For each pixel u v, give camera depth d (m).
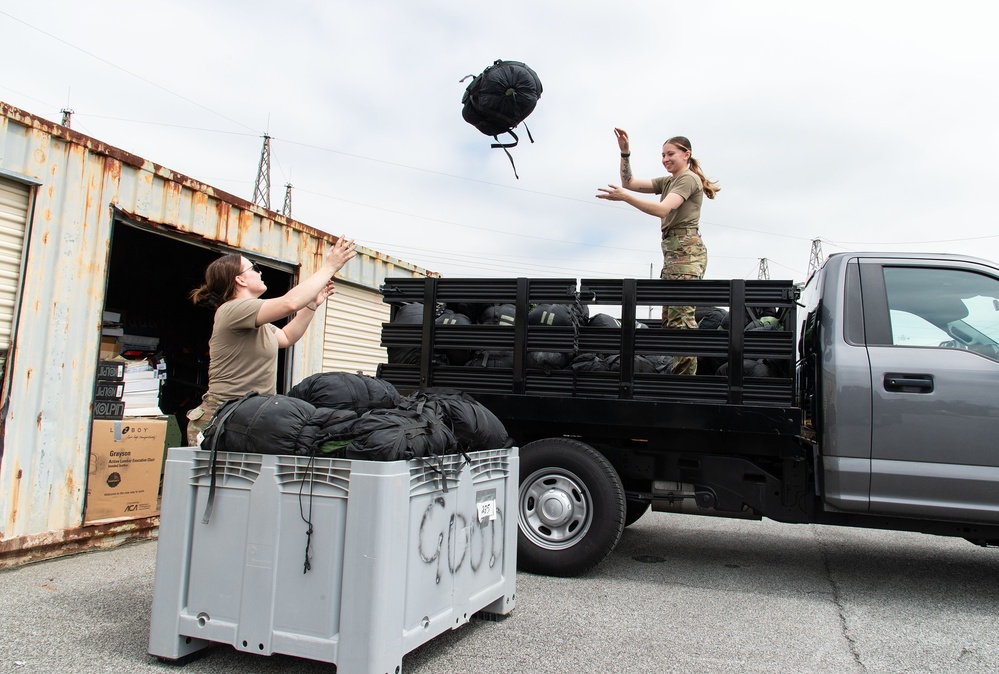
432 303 4.59
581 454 4.35
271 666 2.85
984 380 3.88
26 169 4.36
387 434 2.64
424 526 2.78
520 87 4.32
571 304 4.38
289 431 2.72
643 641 3.29
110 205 4.93
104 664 2.83
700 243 4.89
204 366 8.30
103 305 4.89
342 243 3.63
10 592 3.79
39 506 4.46
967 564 5.20
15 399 4.31
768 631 3.50
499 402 4.39
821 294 4.34
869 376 4.02
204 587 2.78
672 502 4.48
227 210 6.02
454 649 3.11
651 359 4.68
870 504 3.97
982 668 3.05
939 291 4.14
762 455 4.46
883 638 3.44
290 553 2.65
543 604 3.84
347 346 8.09
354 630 2.49
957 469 3.86
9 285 4.32
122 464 5.07
